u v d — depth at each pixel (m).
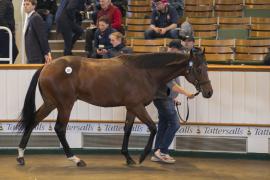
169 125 8.91
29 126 8.82
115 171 8.41
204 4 15.71
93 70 8.52
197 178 8.02
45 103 8.74
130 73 8.52
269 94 9.40
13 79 9.75
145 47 12.43
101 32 10.30
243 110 9.49
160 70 8.59
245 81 9.45
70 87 8.46
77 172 8.33
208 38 13.88
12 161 9.23
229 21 14.30
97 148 9.91
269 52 10.90
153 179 7.89
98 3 13.24
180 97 9.64
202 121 9.62
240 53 12.56
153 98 8.66
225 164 9.11
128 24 14.47
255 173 8.43
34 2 10.19
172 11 12.75
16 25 13.18
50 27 13.38
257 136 9.51
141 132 9.80
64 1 11.63
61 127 8.60
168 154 9.38
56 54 13.37
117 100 8.54
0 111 9.81
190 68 8.52
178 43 9.18
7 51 11.37
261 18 14.25
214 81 9.52
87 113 9.83
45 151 9.95
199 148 9.70
